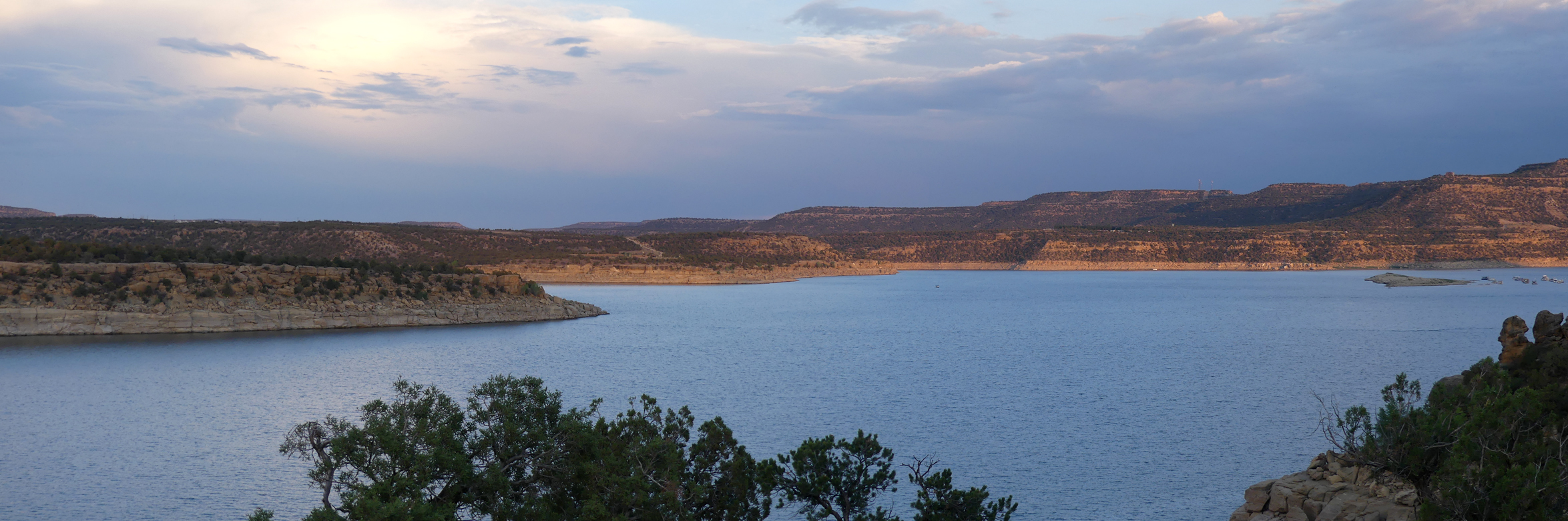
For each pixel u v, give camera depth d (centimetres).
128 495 4094
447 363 8612
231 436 5297
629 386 7456
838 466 2866
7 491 4144
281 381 7319
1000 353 10206
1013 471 4538
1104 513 3847
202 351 8919
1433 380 7706
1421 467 2861
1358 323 14325
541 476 2589
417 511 2189
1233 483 4300
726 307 17762
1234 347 10844
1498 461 2494
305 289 11300
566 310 13988
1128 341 11581
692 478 2722
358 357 8812
